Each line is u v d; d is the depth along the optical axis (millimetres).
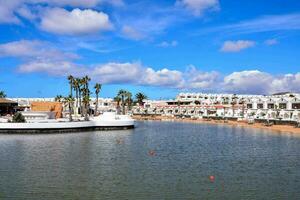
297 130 101750
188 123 150750
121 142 72375
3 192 32312
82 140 74750
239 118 151875
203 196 31344
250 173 40625
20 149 59375
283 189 33625
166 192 32500
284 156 53469
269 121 128000
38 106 127875
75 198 30734
